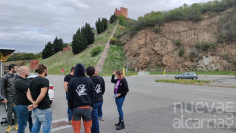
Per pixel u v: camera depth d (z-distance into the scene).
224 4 43.25
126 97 10.23
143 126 5.27
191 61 41.66
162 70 43.50
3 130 5.20
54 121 5.98
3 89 5.02
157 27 46.97
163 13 50.91
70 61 56.81
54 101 9.53
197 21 44.75
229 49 39.28
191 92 11.92
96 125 4.59
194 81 19.17
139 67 46.16
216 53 40.00
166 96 10.39
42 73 3.90
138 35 50.47
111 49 54.38
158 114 6.53
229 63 38.47
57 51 82.25
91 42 67.69
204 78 26.66
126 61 49.62
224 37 40.19
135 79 25.86
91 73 4.76
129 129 5.05
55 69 54.62
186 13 46.12
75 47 62.59
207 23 43.50
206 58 40.47
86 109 3.80
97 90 4.69
